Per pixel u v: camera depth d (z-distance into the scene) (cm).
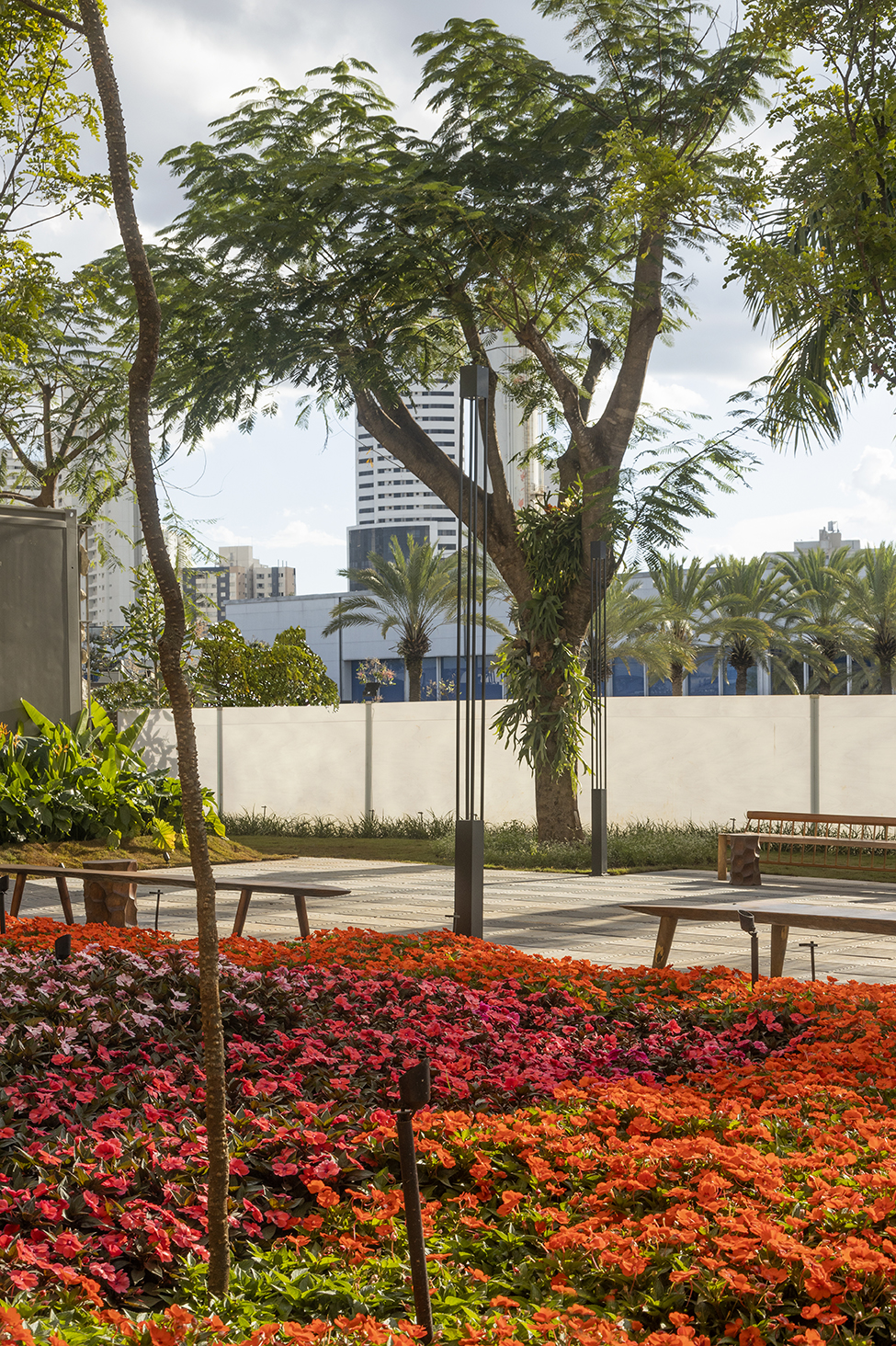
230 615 6619
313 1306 252
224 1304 246
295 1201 313
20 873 876
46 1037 437
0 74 985
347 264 1377
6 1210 284
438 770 1806
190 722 256
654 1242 268
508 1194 299
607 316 1617
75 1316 241
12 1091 378
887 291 755
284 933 895
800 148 763
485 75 1341
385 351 1415
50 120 1031
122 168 256
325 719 1902
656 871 1332
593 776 1320
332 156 1337
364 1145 342
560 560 1455
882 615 3384
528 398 1664
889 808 1508
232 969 566
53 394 2598
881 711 1520
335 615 3575
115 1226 285
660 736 1644
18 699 1605
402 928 920
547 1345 221
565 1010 536
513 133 1374
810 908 673
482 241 1341
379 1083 408
